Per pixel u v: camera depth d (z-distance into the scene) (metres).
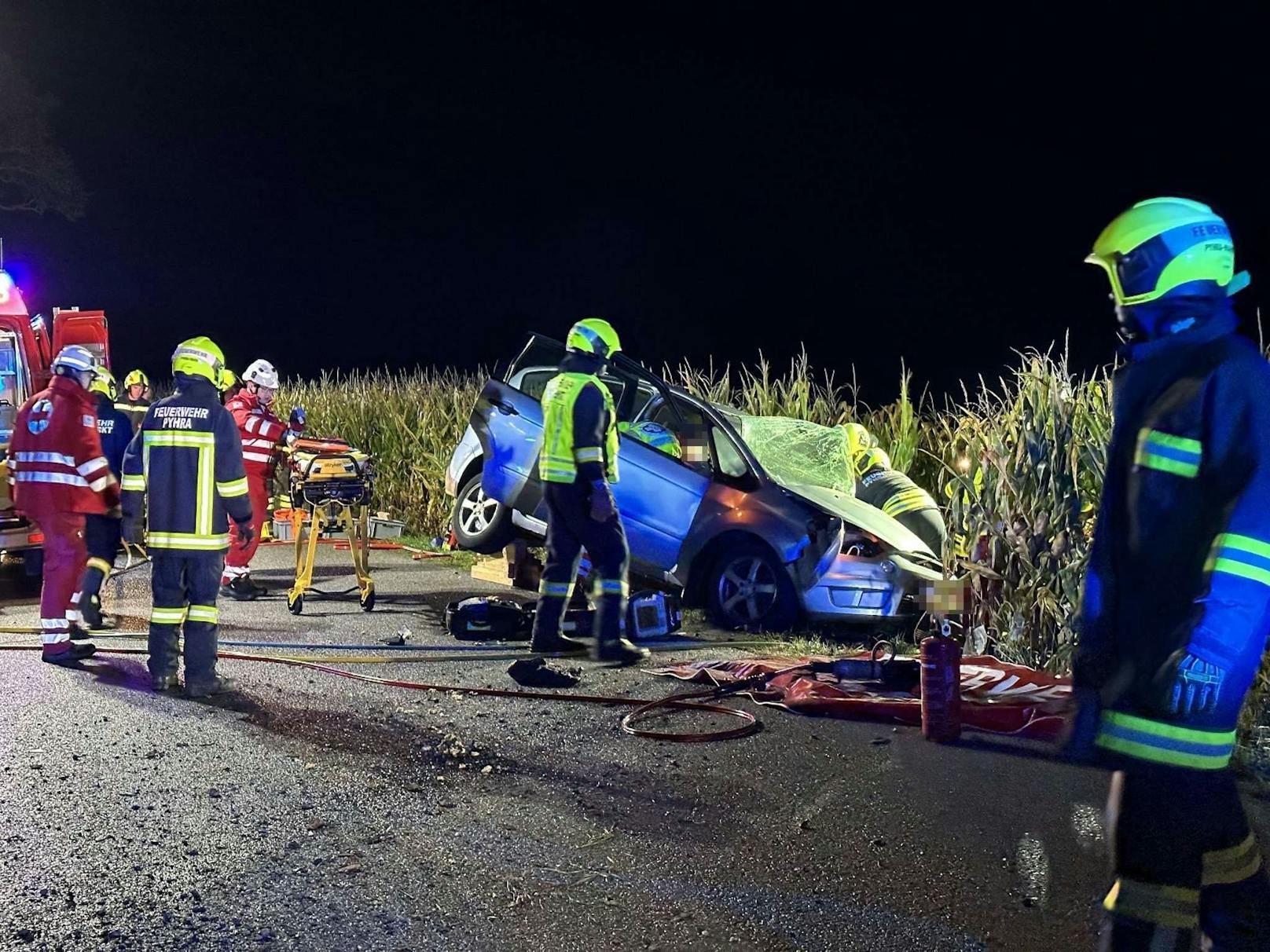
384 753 5.31
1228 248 2.70
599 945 3.55
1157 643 2.60
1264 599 2.48
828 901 3.85
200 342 6.27
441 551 12.02
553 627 7.09
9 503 9.65
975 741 5.56
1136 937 2.63
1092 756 2.72
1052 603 6.91
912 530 8.76
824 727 5.79
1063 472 7.10
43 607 6.92
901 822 4.54
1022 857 4.20
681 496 8.43
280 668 6.91
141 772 5.01
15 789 4.78
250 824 4.45
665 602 7.86
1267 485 2.47
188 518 6.16
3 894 3.84
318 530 8.67
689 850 4.26
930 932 3.64
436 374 15.72
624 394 9.26
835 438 9.16
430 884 3.96
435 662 7.12
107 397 8.83
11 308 10.39
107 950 3.48
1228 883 2.68
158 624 6.26
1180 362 2.65
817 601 7.91
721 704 6.21
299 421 9.29
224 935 3.59
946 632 5.98
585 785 4.92
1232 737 2.58
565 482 6.88
